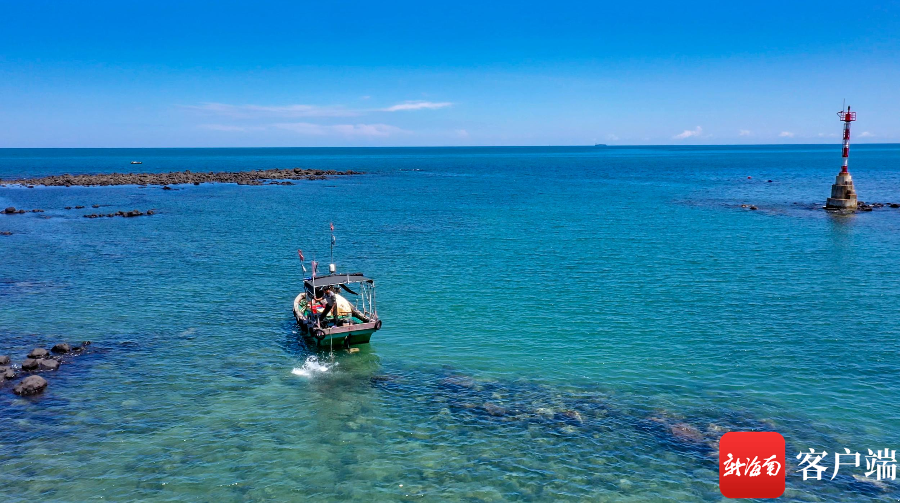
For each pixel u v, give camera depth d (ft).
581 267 152.35
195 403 77.77
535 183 447.01
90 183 404.57
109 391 80.79
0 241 191.21
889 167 600.39
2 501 56.80
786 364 88.69
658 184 428.56
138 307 118.42
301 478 61.46
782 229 209.67
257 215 258.16
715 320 108.78
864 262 154.61
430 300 123.13
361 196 344.28
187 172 467.93
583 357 92.32
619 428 71.15
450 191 377.91
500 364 90.22
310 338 98.78
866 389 80.28
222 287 134.31
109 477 61.21
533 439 69.05
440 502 57.52
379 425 72.49
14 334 101.86
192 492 59.00
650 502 57.67
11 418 72.84
